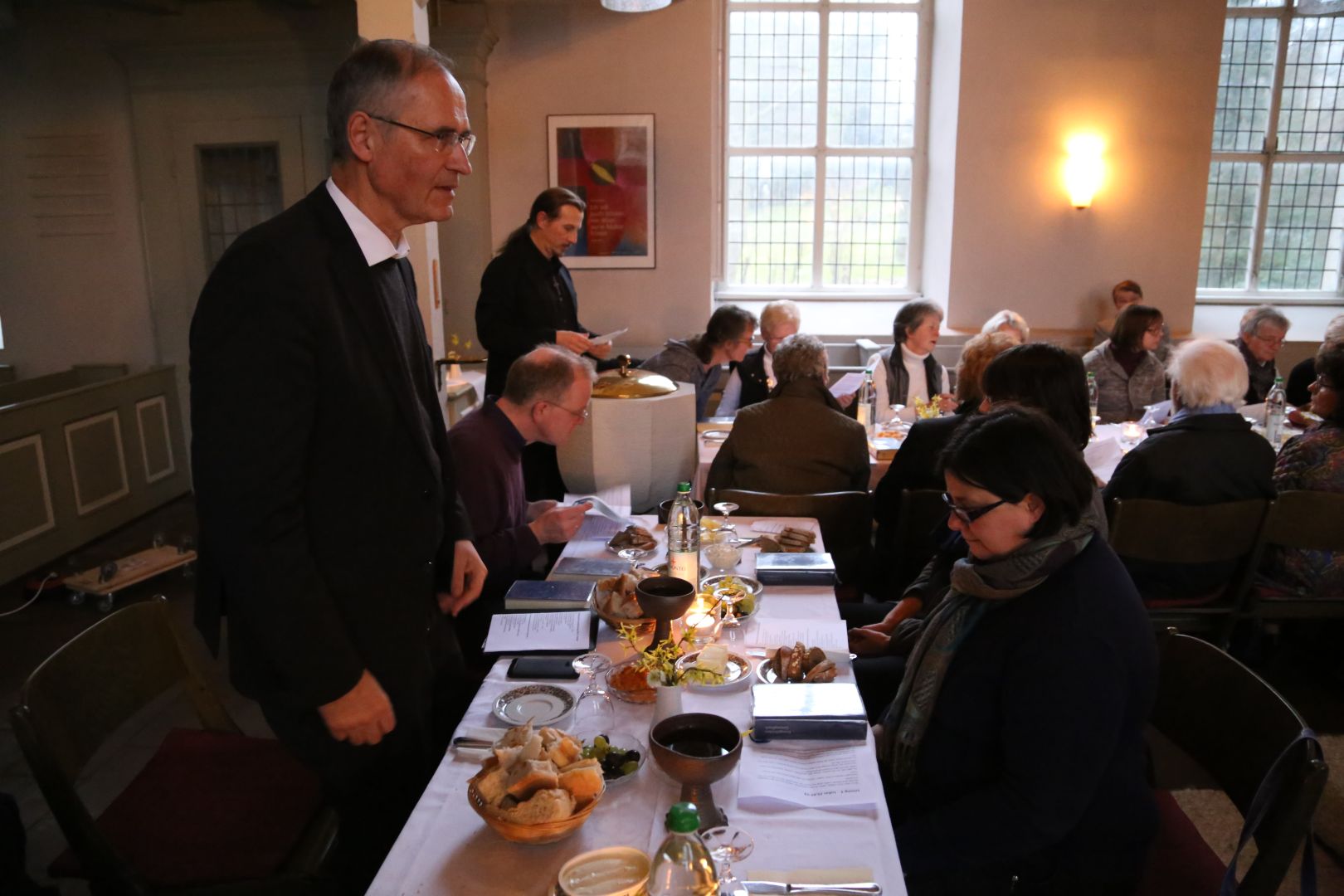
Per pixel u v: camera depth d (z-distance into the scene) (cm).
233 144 540
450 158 138
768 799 124
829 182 662
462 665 186
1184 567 271
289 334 127
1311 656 326
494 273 365
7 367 568
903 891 110
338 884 155
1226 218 683
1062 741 126
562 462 279
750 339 410
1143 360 457
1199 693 152
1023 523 133
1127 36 570
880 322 644
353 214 140
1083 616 128
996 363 196
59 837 236
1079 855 136
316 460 137
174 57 527
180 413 564
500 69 562
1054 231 594
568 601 187
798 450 281
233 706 308
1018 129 582
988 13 570
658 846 115
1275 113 666
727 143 658
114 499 496
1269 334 477
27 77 538
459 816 123
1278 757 130
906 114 652
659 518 248
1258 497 267
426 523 151
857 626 234
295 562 129
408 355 156
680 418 279
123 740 286
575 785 117
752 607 184
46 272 559
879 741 156
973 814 131
